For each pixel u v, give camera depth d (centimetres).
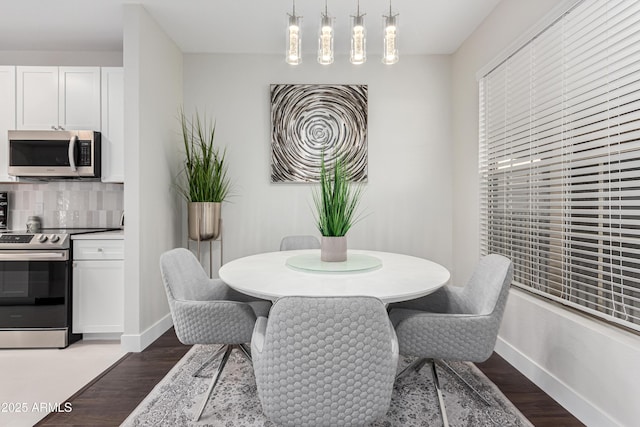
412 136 375
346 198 223
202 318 172
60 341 278
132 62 272
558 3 207
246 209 372
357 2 276
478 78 306
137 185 272
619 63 164
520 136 249
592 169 183
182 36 332
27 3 271
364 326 114
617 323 169
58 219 351
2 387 218
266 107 372
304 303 113
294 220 373
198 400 198
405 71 374
